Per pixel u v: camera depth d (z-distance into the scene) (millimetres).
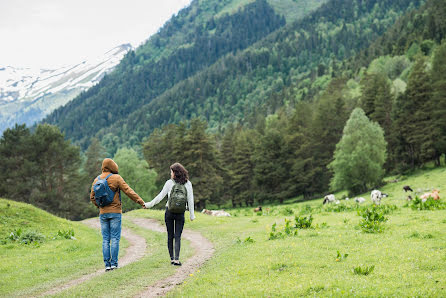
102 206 9531
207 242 15844
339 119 89438
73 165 68375
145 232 22016
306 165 87062
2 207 22891
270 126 131875
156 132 82812
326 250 10477
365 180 63594
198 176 67625
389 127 82062
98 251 15367
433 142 68875
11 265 12188
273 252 10625
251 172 93250
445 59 81938
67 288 8211
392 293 6211
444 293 6078
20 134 65312
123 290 7559
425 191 43062
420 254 9039
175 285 7922
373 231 13312
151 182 78812
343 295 6141
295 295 6422
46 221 23156
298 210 32969
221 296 6578
